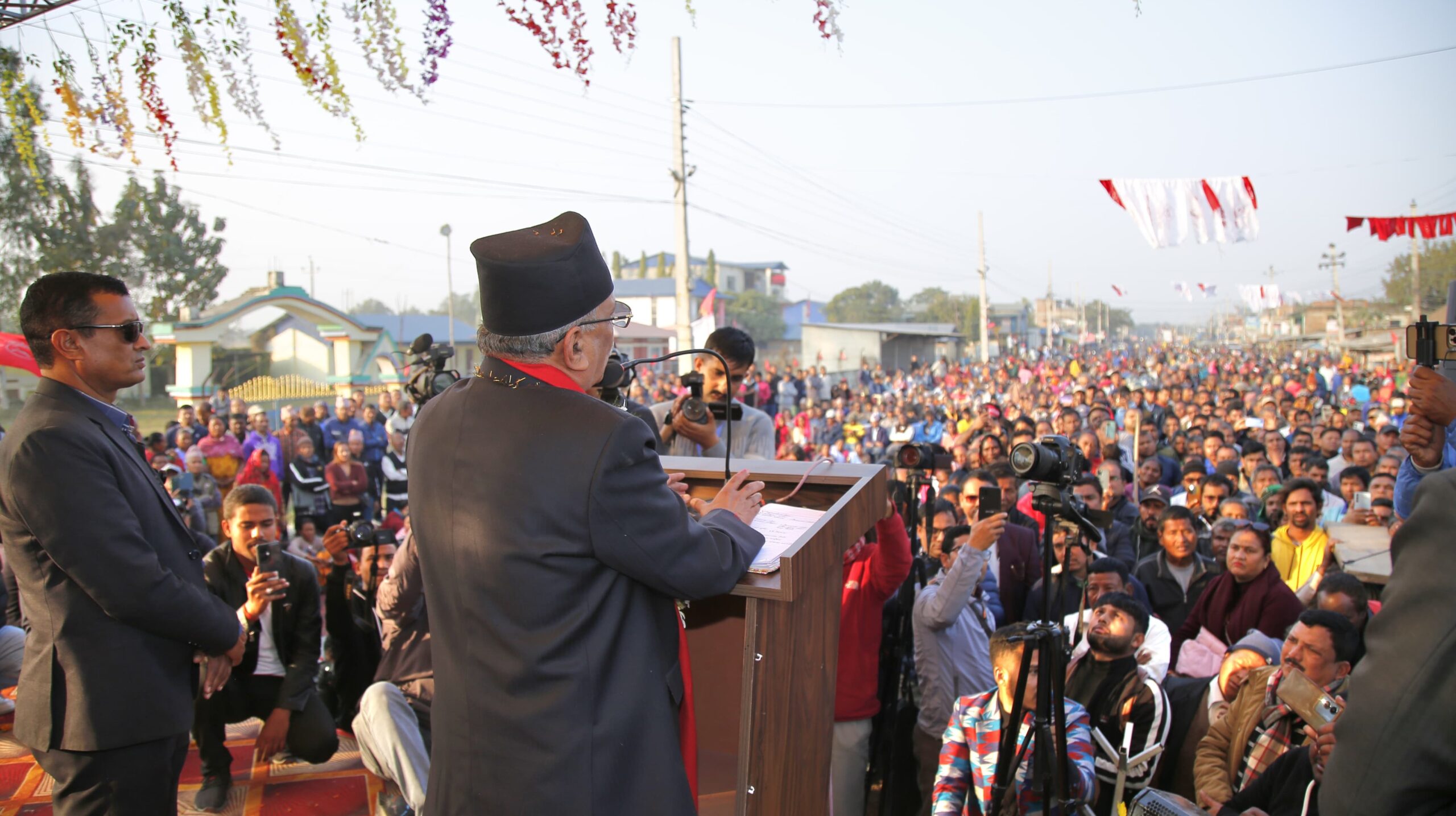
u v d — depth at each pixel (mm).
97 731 2273
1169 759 3471
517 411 1592
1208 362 44531
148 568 2281
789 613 1753
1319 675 2969
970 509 5324
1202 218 8812
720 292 56750
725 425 3836
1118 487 7066
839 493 2346
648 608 1658
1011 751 2654
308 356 22094
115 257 19391
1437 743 1174
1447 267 34625
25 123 3965
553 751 1489
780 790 1762
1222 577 4637
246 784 3785
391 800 3105
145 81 3639
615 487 1536
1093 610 3438
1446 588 1206
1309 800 2514
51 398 2336
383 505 11016
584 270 1647
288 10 3363
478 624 1548
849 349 39094
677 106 15922
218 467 10609
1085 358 57250
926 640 3795
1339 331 50062
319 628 3770
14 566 2324
